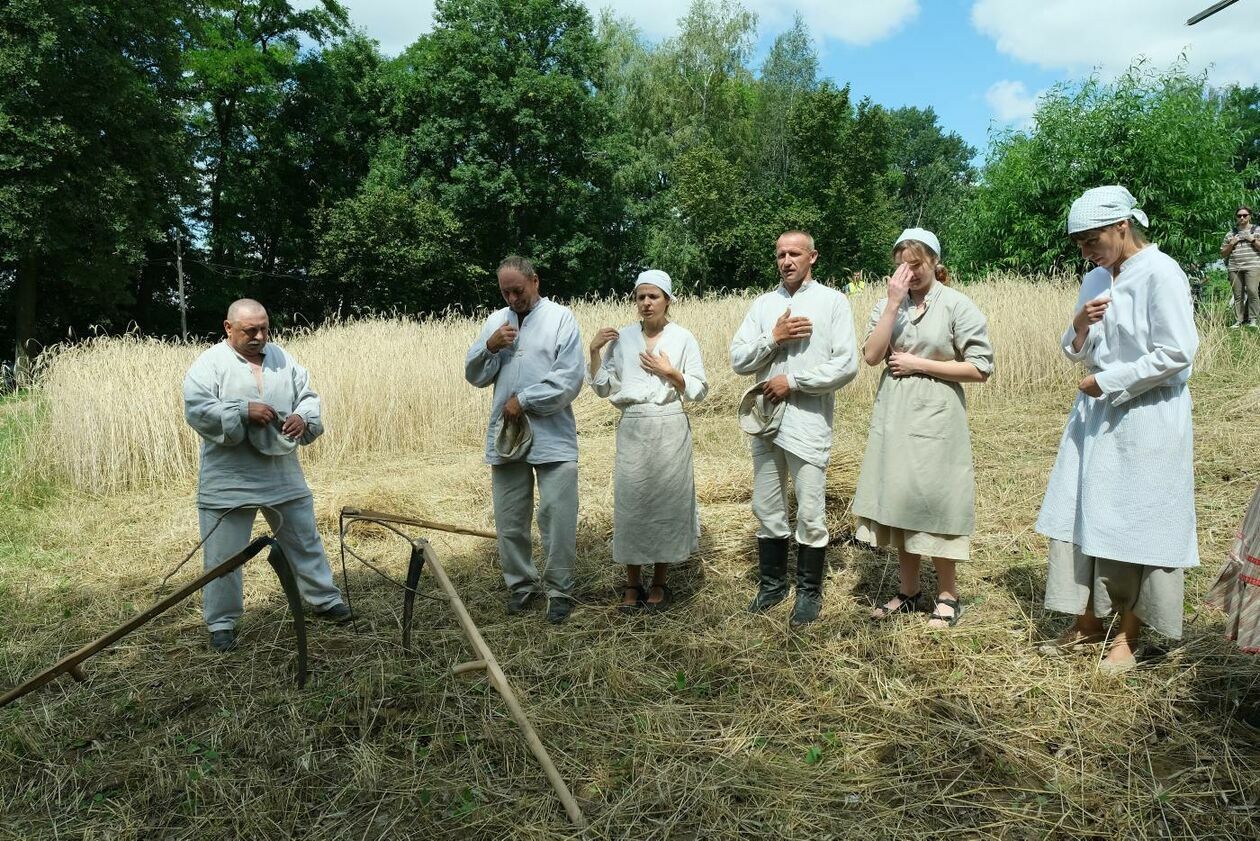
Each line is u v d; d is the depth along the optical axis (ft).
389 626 13.76
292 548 13.94
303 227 103.14
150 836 8.92
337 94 102.22
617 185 107.96
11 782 9.90
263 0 96.32
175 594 10.52
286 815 9.07
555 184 103.35
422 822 8.86
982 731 9.87
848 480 17.40
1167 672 10.76
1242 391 26.21
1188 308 10.05
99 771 10.03
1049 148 56.29
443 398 31.14
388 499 20.42
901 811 8.60
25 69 58.34
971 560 15.14
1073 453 11.37
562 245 104.22
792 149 127.95
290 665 12.49
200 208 95.40
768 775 9.30
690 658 12.14
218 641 13.17
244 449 13.25
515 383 13.83
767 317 13.44
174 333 93.25
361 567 17.06
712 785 9.12
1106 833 8.13
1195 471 18.99
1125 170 53.01
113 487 23.99
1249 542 9.22
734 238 113.19
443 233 97.25
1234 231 36.01
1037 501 17.94
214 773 9.87
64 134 59.77
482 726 10.51
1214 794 8.54
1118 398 10.37
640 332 14.32
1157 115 52.60
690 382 13.76
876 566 15.21
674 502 13.70
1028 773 9.16
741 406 13.29
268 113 97.45
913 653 11.68
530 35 103.86
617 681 11.48
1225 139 53.78
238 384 13.30
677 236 116.16
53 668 10.08
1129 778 8.86
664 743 10.00
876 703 10.57
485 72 101.86
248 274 97.45
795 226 111.04
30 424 25.46
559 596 13.89
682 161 112.68
